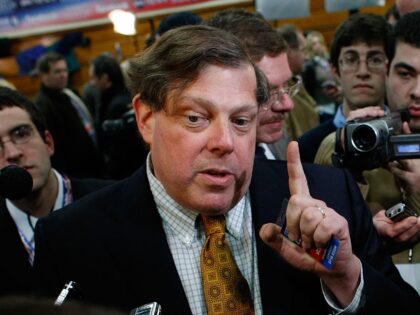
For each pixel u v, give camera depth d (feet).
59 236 3.01
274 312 2.72
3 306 1.07
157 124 2.63
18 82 17.51
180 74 2.47
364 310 2.63
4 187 3.67
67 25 15.80
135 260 2.84
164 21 6.35
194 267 2.85
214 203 2.58
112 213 3.00
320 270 2.52
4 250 4.10
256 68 2.73
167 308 2.73
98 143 11.87
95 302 2.84
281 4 8.76
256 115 2.61
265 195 3.00
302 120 7.73
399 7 5.97
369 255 2.98
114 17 13.29
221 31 2.62
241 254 2.89
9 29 16.16
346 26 5.48
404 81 4.01
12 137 4.00
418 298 3.07
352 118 3.75
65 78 10.79
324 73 10.98
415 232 3.28
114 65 11.84
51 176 4.30
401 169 3.63
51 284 2.96
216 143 2.47
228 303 2.72
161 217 2.94
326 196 3.05
